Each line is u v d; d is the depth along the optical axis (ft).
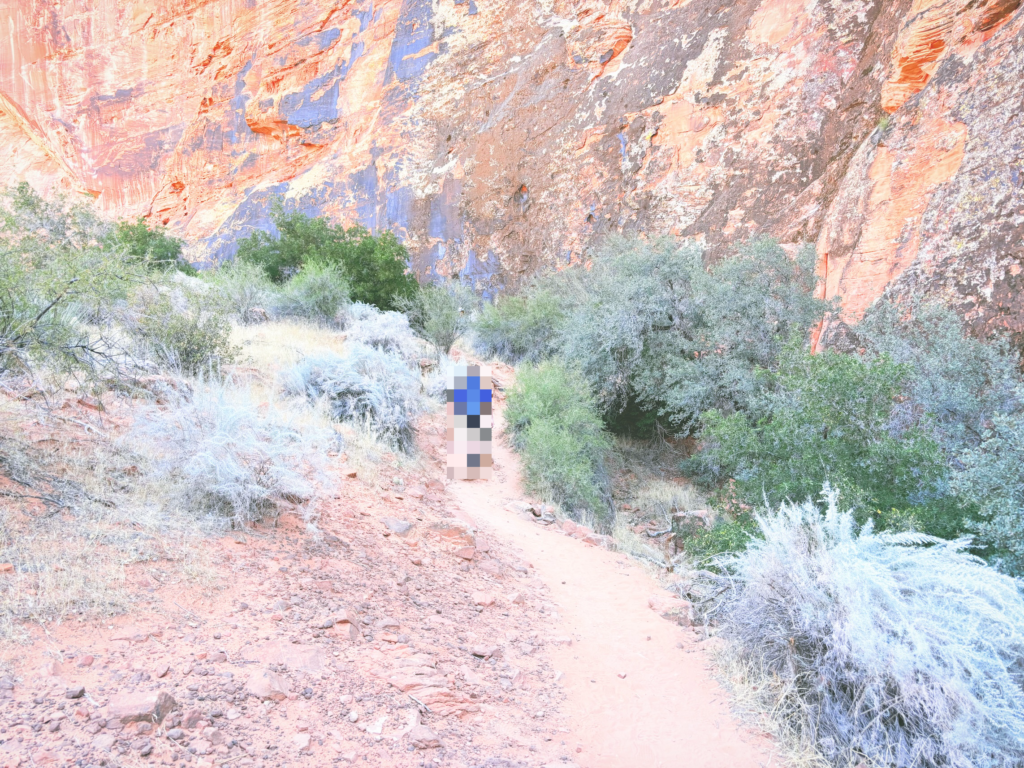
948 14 52.11
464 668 11.49
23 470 12.08
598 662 13.71
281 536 14.20
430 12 116.26
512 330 56.29
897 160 44.45
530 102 97.09
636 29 90.94
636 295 41.32
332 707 8.97
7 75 147.43
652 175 77.77
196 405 14.90
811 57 67.05
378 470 22.47
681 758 10.44
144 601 9.93
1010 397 24.66
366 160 112.88
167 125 139.74
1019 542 15.37
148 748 6.98
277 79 129.29
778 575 12.82
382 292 63.98
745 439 22.27
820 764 10.58
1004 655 11.12
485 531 21.47
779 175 64.49
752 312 37.29
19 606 8.72
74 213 48.11
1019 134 36.06
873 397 20.76
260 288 47.16
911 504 18.52
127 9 144.25
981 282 34.04
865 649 10.68
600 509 29.73
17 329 13.79
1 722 6.75
